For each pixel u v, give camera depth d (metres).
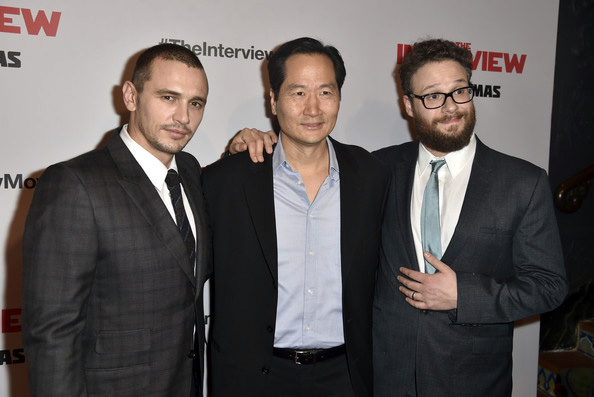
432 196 1.49
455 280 1.36
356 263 1.45
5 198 1.80
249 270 1.42
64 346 1.10
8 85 1.76
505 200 1.42
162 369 1.24
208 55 1.96
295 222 1.45
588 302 2.82
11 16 1.74
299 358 1.44
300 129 1.36
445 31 2.22
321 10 2.06
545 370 2.69
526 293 1.36
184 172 1.47
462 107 1.42
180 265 1.25
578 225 2.80
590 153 2.79
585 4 2.69
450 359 1.44
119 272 1.19
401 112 2.21
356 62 2.13
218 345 1.46
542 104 2.38
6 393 1.88
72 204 1.13
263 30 2.00
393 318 1.52
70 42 1.81
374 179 1.52
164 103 1.23
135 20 1.86
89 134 1.86
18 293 1.85
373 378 1.57
